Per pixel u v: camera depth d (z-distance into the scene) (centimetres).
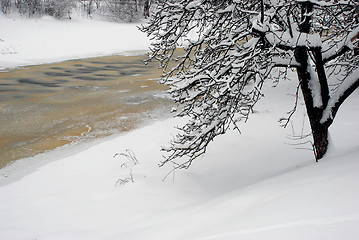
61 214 604
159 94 1709
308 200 304
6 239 530
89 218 577
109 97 1647
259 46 545
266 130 1051
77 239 502
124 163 845
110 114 1373
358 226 203
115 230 512
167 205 599
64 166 870
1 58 2509
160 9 601
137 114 1373
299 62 626
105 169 830
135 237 417
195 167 802
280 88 1593
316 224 229
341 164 457
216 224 353
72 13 4109
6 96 1627
